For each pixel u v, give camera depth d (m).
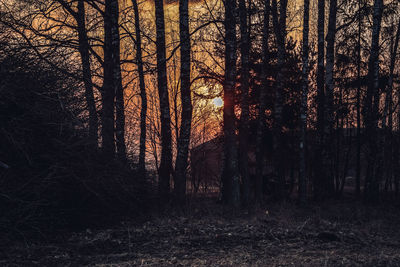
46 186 7.71
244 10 15.09
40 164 8.12
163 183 12.76
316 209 13.84
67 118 8.74
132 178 10.31
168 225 9.30
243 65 14.62
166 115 13.46
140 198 10.73
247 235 8.80
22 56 8.58
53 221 8.20
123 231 8.57
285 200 15.95
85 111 10.00
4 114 7.96
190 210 11.18
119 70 12.84
